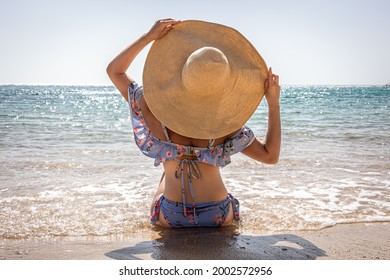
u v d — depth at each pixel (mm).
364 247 3184
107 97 72875
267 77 3244
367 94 75375
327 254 3021
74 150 8836
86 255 2975
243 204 4387
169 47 3297
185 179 3371
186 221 3463
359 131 13031
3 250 3090
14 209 4172
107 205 4344
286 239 3348
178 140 3258
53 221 3787
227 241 3262
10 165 6891
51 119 19594
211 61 2953
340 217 3980
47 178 5836
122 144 10008
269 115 3322
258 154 3314
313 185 5363
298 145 9734
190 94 3141
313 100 48562
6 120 18531
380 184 5434
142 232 3494
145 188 5188
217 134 3145
